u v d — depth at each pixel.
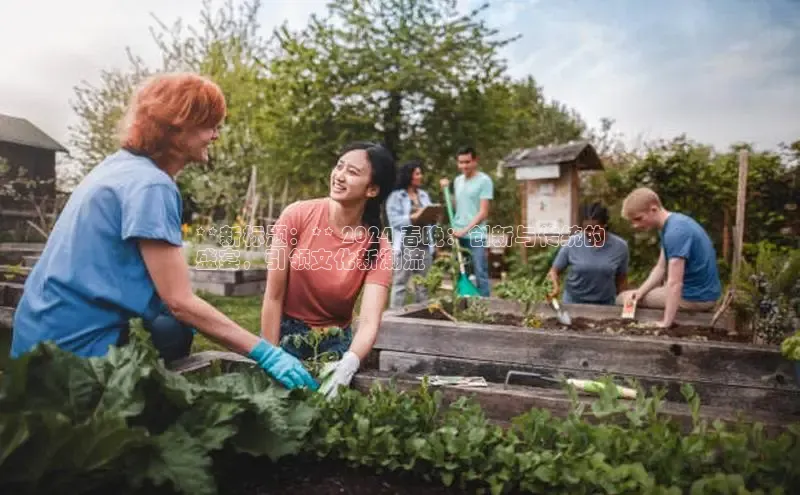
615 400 1.86
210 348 4.02
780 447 1.49
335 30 11.30
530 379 3.00
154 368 1.45
